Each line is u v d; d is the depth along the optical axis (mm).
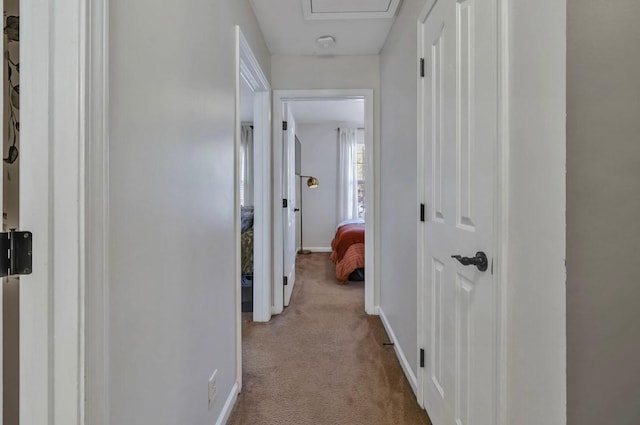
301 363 2164
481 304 1100
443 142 1437
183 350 1144
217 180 1508
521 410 897
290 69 2947
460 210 1268
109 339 749
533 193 842
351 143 6336
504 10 944
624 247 725
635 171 718
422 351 1711
